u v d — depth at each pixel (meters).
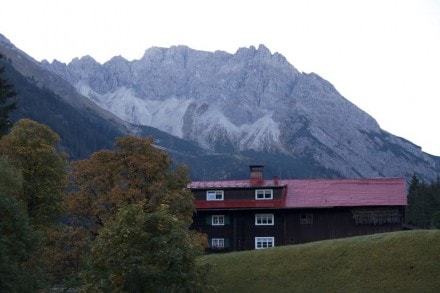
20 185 50.59
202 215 87.06
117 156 60.12
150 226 37.84
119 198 56.12
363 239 60.84
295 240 83.94
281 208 84.44
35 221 58.25
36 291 44.59
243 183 91.62
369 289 52.78
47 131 63.44
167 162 61.12
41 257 51.34
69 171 61.72
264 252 63.41
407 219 143.88
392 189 85.12
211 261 63.75
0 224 43.25
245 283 58.47
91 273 37.00
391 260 55.81
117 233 36.81
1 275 40.09
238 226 85.94
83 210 58.41
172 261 36.75
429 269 53.38
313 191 87.88
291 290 55.66
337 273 56.38
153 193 57.81
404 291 51.38
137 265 35.44
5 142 60.19
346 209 83.25
